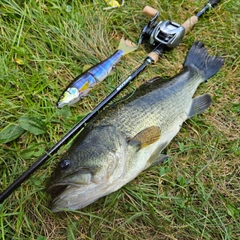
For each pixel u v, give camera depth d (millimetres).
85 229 504
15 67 640
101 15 750
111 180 487
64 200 454
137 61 711
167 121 574
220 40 767
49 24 693
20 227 483
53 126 584
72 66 669
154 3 795
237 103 672
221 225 527
